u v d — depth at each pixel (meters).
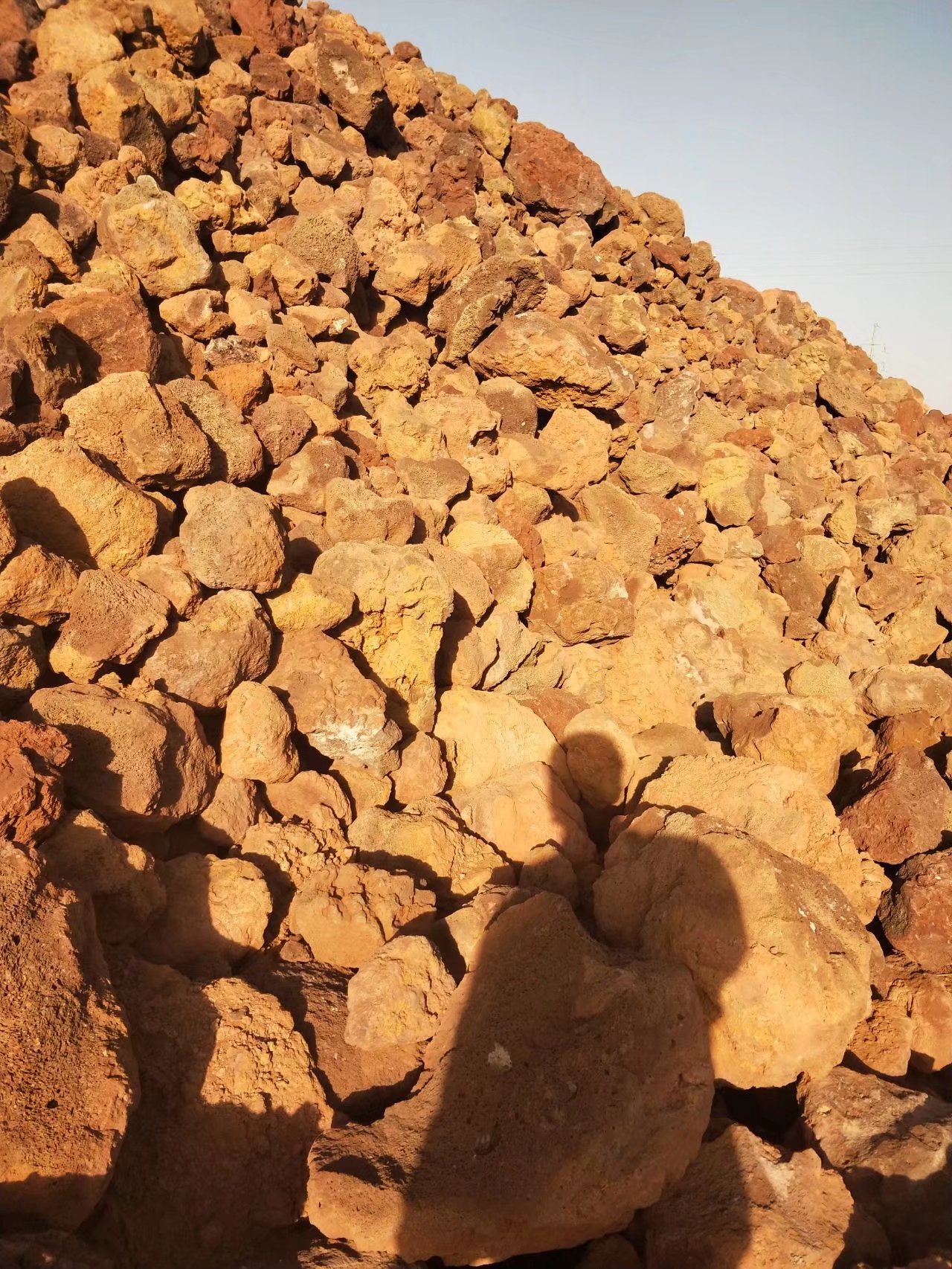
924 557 5.36
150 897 1.68
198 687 2.00
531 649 2.95
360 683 2.19
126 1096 1.29
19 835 1.49
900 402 8.06
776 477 5.64
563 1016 1.67
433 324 4.27
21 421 2.27
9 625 1.86
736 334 7.15
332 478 2.81
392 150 5.57
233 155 4.03
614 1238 1.53
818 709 2.90
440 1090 1.60
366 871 1.93
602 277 5.96
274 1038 1.57
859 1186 1.61
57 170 3.16
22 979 1.29
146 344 2.58
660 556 4.08
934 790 2.52
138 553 2.20
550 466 3.69
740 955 1.75
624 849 2.08
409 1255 1.39
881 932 2.26
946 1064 2.00
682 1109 1.56
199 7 4.58
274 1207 1.44
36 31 3.59
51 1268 1.12
